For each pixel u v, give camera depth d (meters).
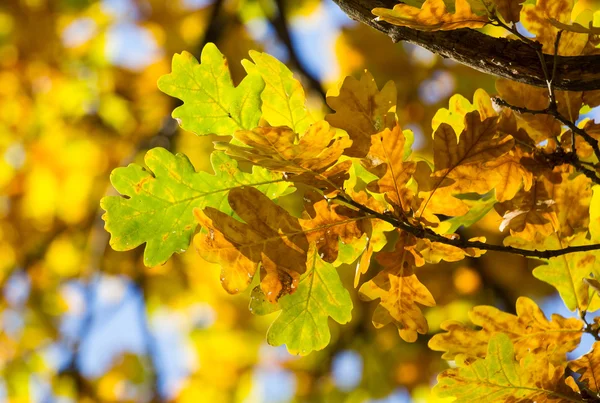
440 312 3.01
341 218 1.05
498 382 1.07
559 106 1.09
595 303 1.12
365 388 3.38
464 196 1.18
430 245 1.07
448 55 1.06
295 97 1.09
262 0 3.62
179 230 1.09
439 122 1.11
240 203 1.05
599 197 1.12
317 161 1.03
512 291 3.02
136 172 1.08
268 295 1.05
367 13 1.07
